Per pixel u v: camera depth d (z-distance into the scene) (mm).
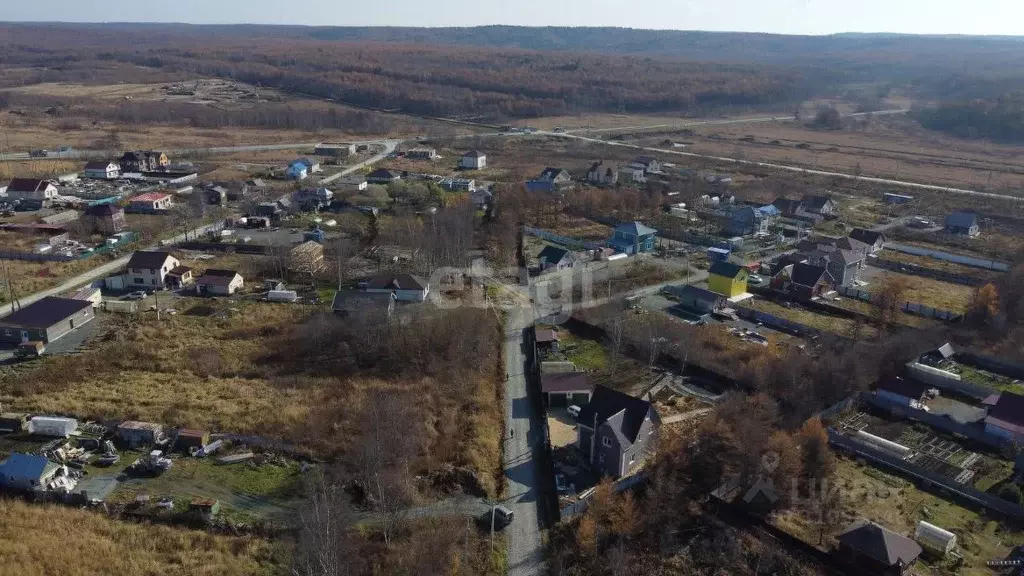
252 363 62125
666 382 60312
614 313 71000
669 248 96125
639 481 46594
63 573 37688
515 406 56969
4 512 41969
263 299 75938
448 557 39469
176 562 39219
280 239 94250
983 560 40281
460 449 49844
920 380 60938
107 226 95438
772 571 39500
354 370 61281
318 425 52031
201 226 99812
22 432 50062
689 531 42406
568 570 39500
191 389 57062
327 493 43844
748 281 83250
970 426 52969
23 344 61656
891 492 46375
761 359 59812
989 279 86562
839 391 56531
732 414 51062
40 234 94375
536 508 44844
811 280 78938
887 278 86938
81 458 47500
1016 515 43938
